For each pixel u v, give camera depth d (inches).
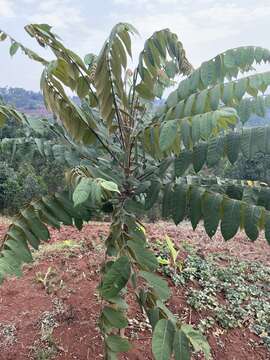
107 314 59.3
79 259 156.3
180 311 129.6
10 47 76.0
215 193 67.2
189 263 161.5
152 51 77.9
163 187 73.3
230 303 140.0
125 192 77.2
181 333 48.3
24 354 102.4
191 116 61.5
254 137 60.2
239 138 61.2
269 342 121.9
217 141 62.8
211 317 129.4
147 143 74.0
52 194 75.9
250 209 63.9
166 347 46.6
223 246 196.5
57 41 73.4
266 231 62.6
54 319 116.4
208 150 63.1
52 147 80.1
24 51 76.2
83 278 140.4
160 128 64.9
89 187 49.6
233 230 64.1
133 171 82.4
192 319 126.7
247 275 163.8
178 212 70.0
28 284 136.8
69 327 112.9
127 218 67.6
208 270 158.6
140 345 109.9
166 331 47.8
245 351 117.5
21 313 119.7
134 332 114.6
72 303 124.3
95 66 77.7
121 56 73.6
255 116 68.0
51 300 126.7
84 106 91.3
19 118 75.4
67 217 73.7
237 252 190.5
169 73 88.5
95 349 104.3
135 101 88.6
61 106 77.5
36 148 83.4
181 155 66.5
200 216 67.8
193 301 134.2
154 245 172.6
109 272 51.5
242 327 128.4
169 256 162.1
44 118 90.7
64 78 78.7
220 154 62.3
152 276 52.1
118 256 59.4
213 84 74.3
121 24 69.9
